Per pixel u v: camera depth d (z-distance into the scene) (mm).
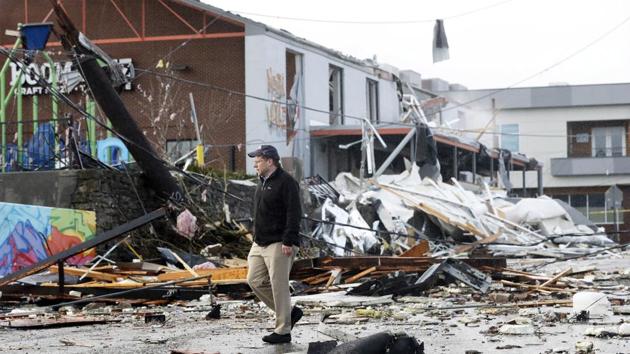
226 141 63594
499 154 86312
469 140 78062
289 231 15430
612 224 113125
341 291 26766
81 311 22797
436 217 60594
